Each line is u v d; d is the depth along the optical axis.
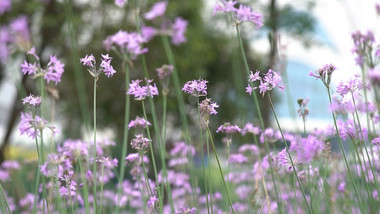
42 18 9.80
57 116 10.66
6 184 3.91
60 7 10.13
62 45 10.59
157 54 12.00
